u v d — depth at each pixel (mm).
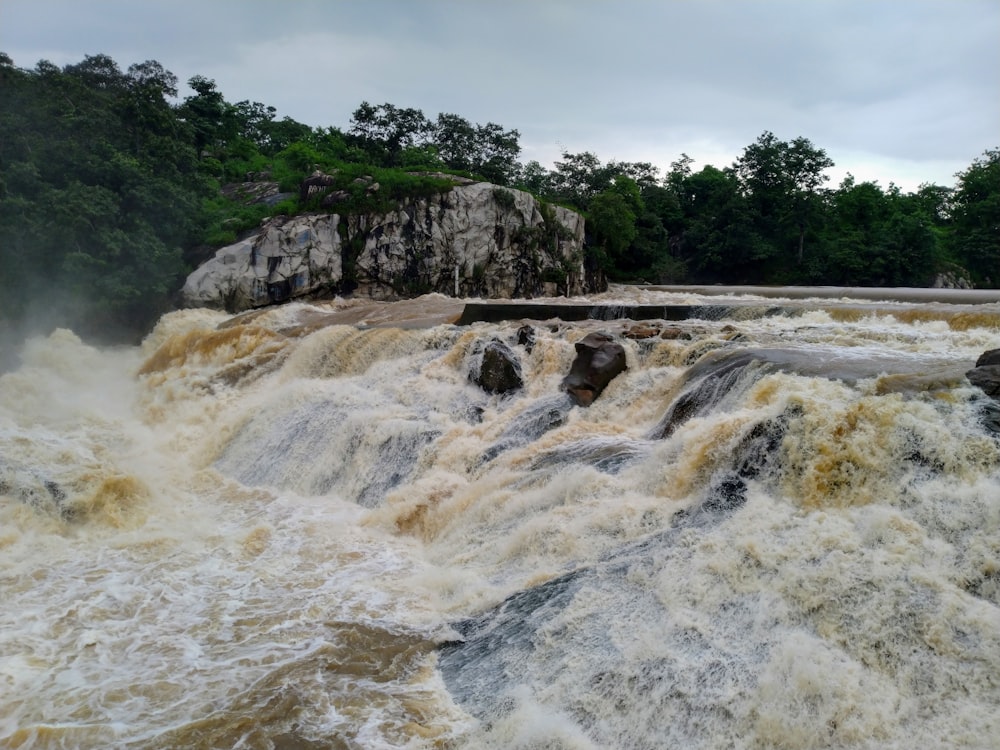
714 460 10703
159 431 19734
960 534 8258
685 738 6934
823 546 8523
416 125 68500
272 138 79125
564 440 13992
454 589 10406
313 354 21516
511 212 45375
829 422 9883
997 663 6781
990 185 72312
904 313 19828
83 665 8758
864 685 6930
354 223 39781
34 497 13102
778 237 76250
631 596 8836
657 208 83812
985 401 10000
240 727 7527
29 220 29562
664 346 16500
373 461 15445
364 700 8000
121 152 36188
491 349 17406
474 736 7395
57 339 27938
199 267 35781
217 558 11977
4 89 36281
